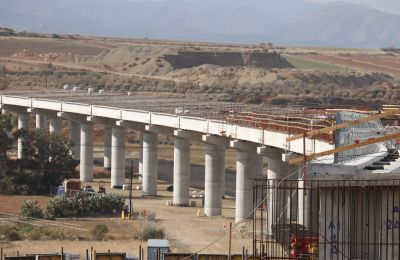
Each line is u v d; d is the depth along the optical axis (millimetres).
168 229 97812
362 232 44438
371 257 44469
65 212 104688
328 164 47719
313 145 71938
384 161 53250
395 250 44125
